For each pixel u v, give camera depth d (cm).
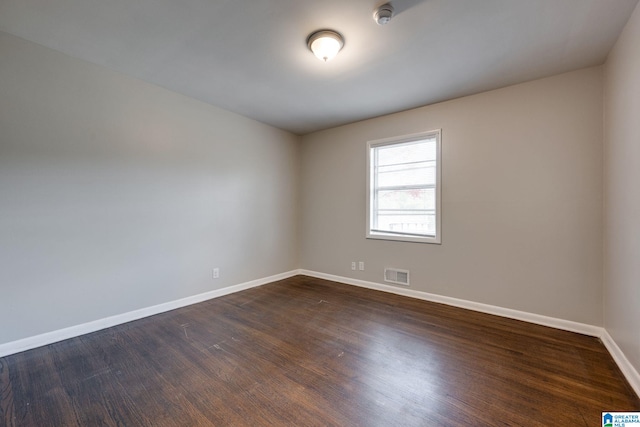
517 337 252
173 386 183
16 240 226
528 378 191
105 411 161
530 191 288
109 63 263
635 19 184
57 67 244
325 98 338
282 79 291
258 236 425
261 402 168
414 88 307
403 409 162
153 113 306
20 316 228
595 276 257
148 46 235
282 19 199
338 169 446
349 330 267
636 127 183
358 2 181
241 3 183
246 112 388
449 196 338
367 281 413
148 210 304
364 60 252
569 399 169
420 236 365
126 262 287
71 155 252
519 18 196
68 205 251
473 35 215
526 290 290
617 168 218
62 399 171
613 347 219
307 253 488
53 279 244
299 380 190
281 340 247
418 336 254
